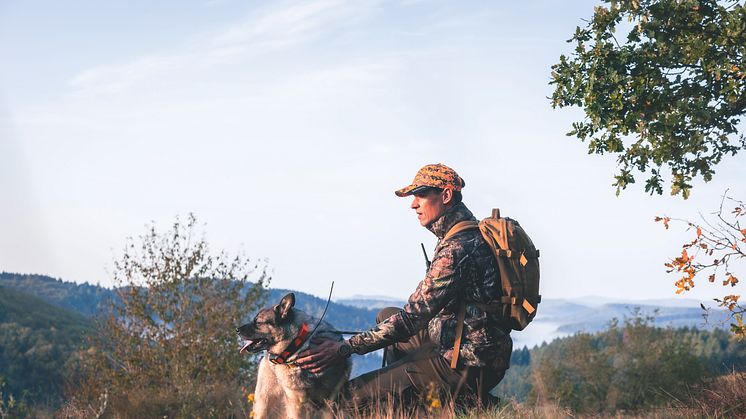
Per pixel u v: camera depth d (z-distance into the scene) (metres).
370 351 4.78
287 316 5.19
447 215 4.83
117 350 15.78
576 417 5.59
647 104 9.64
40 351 33.19
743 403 5.37
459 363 4.71
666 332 37.00
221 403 8.38
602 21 9.83
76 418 9.14
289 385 5.17
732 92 9.21
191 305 16.09
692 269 5.13
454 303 4.66
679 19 9.58
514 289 4.51
